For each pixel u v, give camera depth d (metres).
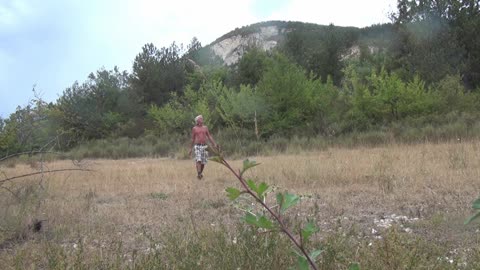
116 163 18.44
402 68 30.66
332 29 53.41
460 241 4.52
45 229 5.84
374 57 41.78
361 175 9.39
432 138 18.06
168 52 49.50
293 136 22.80
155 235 5.22
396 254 3.18
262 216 1.57
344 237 3.72
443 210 6.12
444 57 29.91
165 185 9.91
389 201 7.01
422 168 9.56
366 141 19.47
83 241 5.06
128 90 45.09
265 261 3.17
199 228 4.79
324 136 21.95
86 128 35.38
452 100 23.72
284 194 1.60
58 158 21.11
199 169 11.02
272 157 16.03
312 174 9.76
